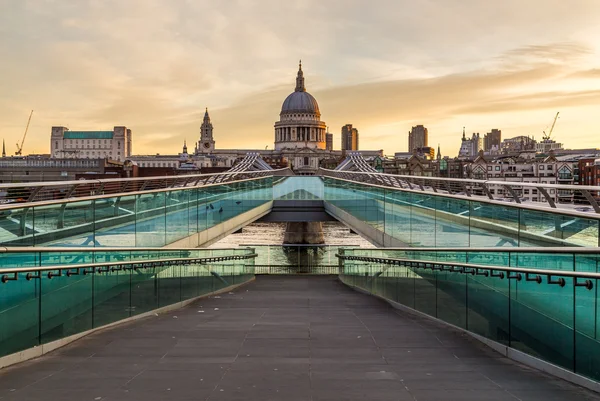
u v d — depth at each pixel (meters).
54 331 12.76
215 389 9.27
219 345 12.88
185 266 22.17
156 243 26.28
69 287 13.38
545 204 21.19
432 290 17.39
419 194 26.25
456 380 9.91
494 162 145.62
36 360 11.39
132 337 13.84
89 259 14.38
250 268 38.41
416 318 17.64
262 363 11.10
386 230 31.47
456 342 13.37
